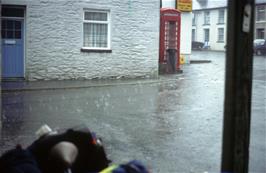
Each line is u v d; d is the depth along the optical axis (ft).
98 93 47.70
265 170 20.54
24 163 8.64
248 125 11.97
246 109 11.85
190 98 45.24
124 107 39.17
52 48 56.59
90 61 59.52
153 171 20.26
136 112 36.70
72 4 57.36
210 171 20.45
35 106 38.47
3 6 53.06
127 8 61.46
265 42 148.77
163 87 54.29
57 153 8.92
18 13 54.34
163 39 71.36
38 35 55.52
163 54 71.77
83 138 9.64
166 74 70.85
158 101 42.98
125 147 24.90
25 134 27.55
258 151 24.03
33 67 55.62
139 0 62.18
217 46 195.11
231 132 11.82
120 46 61.57
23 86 49.73
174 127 30.81
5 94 45.27
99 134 28.14
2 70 53.98
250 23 11.76
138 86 54.70
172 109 38.52
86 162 9.64
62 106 38.88
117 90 50.57
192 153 23.79
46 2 55.52
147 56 63.77
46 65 56.44
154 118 34.17
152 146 25.26
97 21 59.77
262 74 73.77
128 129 29.91
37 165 8.93
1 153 22.56
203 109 38.68
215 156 23.24
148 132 29.04
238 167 11.90
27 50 55.01
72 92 47.98
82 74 59.06
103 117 34.17
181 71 73.97
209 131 29.60
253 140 26.58
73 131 9.68
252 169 20.65
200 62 103.40
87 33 59.26
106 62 60.75
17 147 9.59
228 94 11.81
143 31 63.00
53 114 34.96
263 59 121.80
